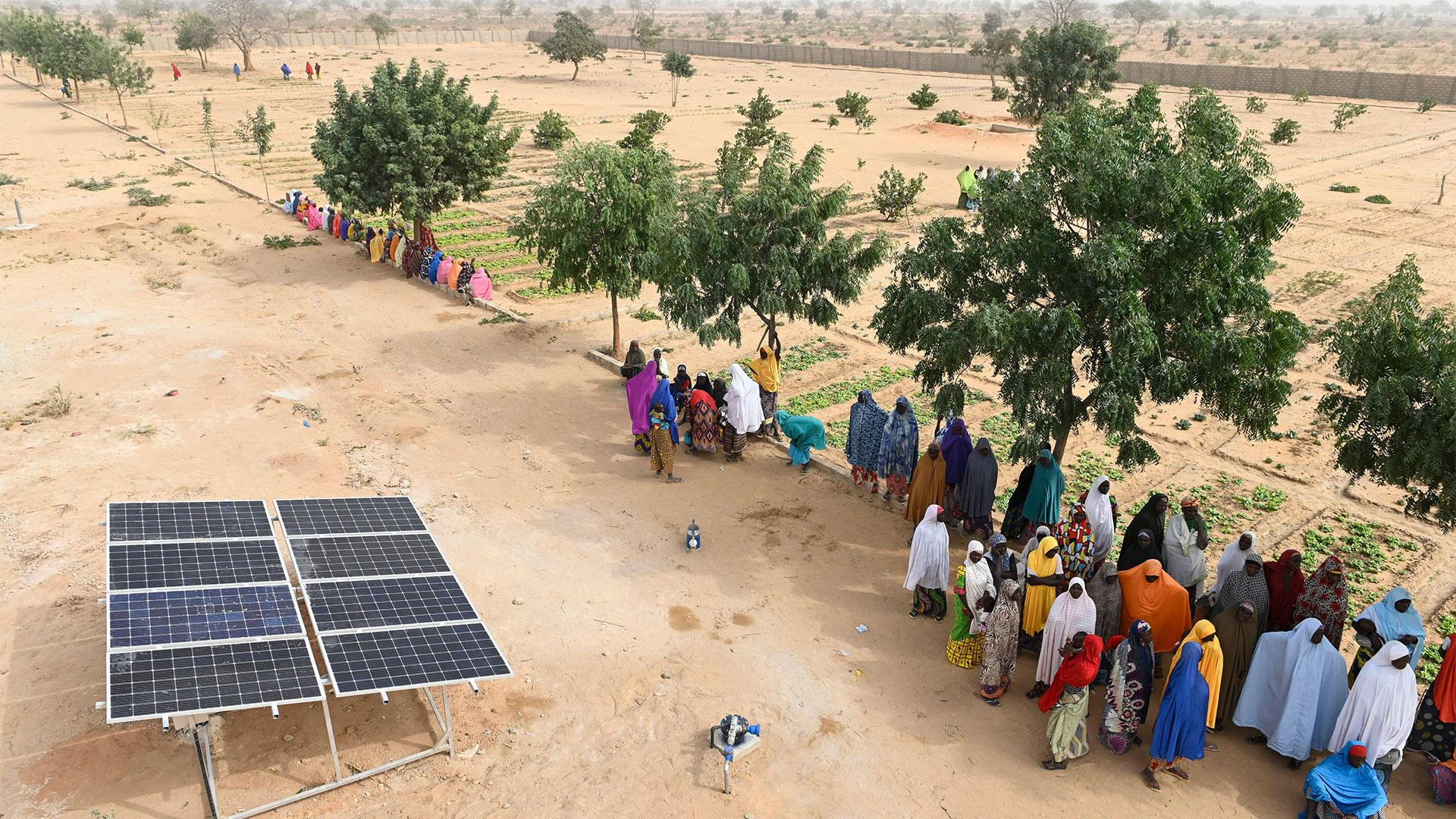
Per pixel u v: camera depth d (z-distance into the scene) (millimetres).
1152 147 14570
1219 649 11203
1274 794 11297
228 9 93688
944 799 11141
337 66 97500
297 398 21875
